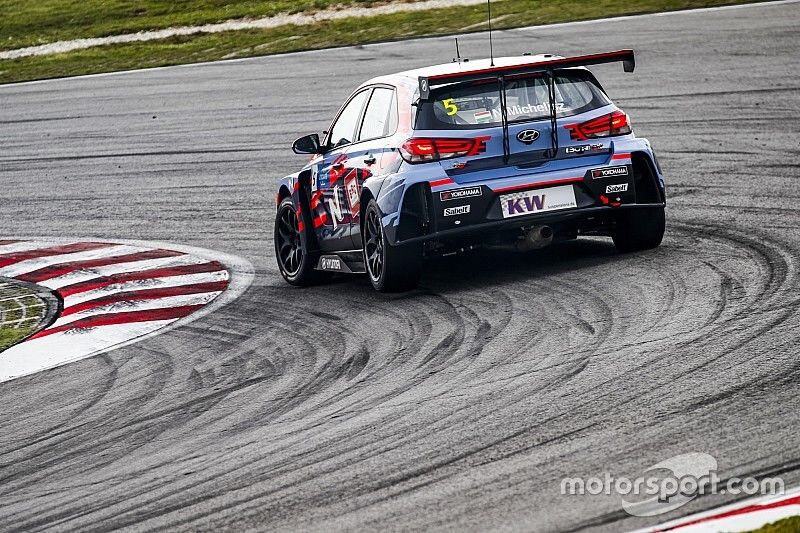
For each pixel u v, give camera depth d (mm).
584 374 22594
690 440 18438
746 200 39469
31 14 120750
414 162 30297
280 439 21328
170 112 75438
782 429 18375
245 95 77812
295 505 17953
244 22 108250
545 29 87250
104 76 92375
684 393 20734
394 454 19625
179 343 30266
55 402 26125
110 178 59781
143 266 41250
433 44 87062
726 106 58375
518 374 23219
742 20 82125
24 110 82062
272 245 43188
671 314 26125
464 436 20047
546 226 30375
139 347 30297
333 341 28281
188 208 51312
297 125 66812
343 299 32938
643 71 69688
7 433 24297
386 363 25516
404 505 17312
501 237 30609
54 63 101062
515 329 26656
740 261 30562
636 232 32312
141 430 23219
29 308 36531
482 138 30234
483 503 16984
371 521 16859
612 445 18672
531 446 19125
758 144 49469
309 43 95562
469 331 27062
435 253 30891
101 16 116750
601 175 30734
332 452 20188
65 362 29641
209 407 24141
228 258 41469
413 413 21688
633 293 28438
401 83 32375
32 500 20094
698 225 36219
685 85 64625
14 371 29359
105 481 20469
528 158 30500
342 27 100938
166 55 99000
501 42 83312
